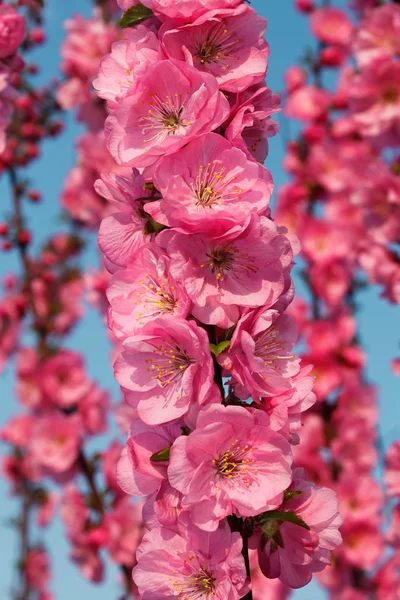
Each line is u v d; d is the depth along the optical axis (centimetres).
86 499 123
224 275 58
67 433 129
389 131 108
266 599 120
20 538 154
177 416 57
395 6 106
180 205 57
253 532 60
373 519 124
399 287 108
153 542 58
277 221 143
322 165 143
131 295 59
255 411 57
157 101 59
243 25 60
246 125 59
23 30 85
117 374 58
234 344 57
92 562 122
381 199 109
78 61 134
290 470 57
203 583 58
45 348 143
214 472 57
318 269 135
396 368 96
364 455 127
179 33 59
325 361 129
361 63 107
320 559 59
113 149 59
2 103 86
